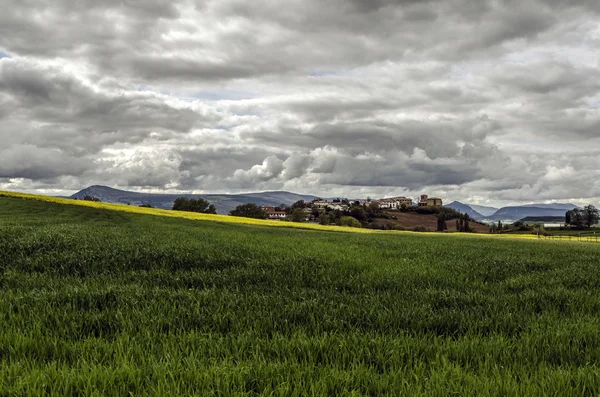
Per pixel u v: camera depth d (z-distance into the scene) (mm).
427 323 6074
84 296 7188
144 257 12945
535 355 4738
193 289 8539
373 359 4566
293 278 10320
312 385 3650
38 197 79562
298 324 6047
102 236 19219
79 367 4160
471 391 3637
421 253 18062
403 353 4707
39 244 14383
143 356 4445
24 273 10594
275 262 12891
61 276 10336
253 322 5938
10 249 13438
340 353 4691
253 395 3734
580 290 9180
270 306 7012
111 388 3641
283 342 4953
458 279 10836
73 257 12211
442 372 4113
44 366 4102
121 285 8727
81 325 5539
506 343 5172
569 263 14938
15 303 6660
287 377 3854
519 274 12156
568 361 4672
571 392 3668
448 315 6527
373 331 5637
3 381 3654
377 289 9484
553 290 8945
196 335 5141
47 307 6301
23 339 4746
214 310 6598
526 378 3938
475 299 8031
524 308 7426
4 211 54531
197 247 15719
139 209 83750
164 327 5723
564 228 154750
